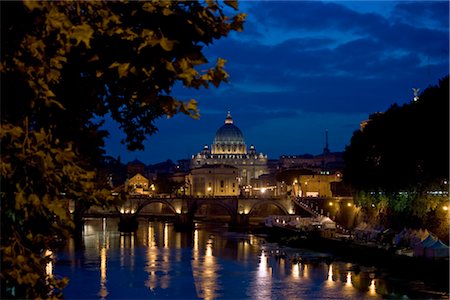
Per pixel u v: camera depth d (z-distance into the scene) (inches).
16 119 837.8
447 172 4598.9
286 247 5979.3
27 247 880.3
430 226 5022.1
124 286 3595.0
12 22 780.0
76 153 926.4
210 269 4382.4
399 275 4087.1
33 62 799.7
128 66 852.6
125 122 1027.9
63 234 902.4
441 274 3823.8
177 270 4296.3
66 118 930.1
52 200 840.9
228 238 7165.4
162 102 900.0
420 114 4881.9
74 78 914.1
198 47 877.2
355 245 5221.5
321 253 5393.7
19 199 805.2
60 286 944.9
